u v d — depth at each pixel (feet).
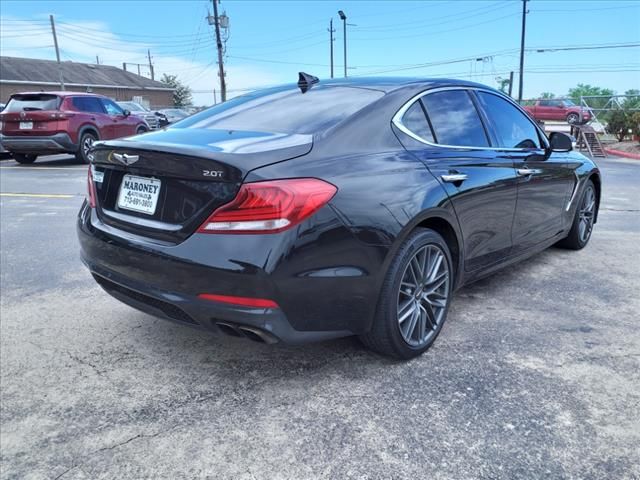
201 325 7.48
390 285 8.09
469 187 9.56
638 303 11.49
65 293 12.35
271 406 7.62
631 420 7.16
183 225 7.30
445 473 6.19
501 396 7.77
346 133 8.23
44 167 38.73
